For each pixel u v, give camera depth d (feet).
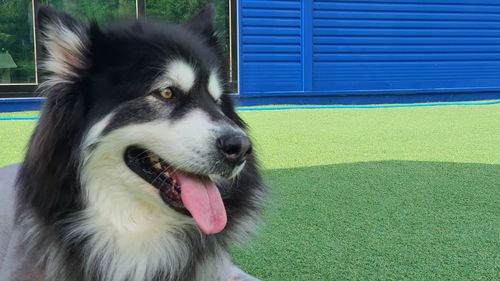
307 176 4.98
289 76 11.18
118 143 2.49
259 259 3.24
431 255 3.25
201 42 2.91
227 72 3.09
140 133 2.52
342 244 3.42
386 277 3.00
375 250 3.33
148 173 2.55
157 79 2.54
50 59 2.51
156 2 10.03
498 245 3.38
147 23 2.80
